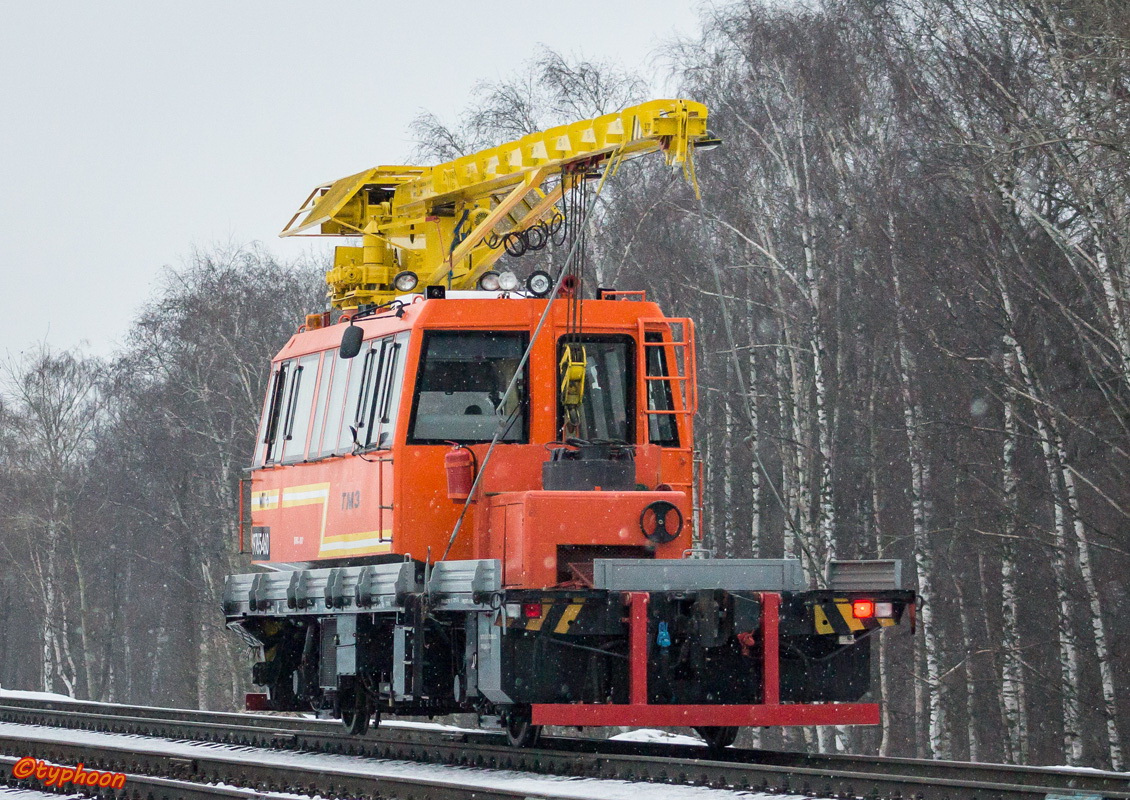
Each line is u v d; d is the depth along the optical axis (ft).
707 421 311.68
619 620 110.73
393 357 127.65
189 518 437.17
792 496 287.07
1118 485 228.43
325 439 140.87
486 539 122.72
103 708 196.03
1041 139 204.23
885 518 290.56
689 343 127.34
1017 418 234.99
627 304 129.08
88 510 533.14
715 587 112.98
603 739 140.87
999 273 233.55
